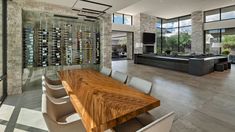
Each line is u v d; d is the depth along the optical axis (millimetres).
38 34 4355
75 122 1653
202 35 11047
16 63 3836
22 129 2273
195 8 10203
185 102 3406
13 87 3824
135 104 1489
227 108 3059
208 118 2635
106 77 2773
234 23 9750
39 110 2924
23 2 3836
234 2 8875
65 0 3811
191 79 5863
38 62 4398
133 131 1514
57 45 4664
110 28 5457
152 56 9383
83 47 5145
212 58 7312
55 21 4633
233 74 6793
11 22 3697
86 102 1540
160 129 1052
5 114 2738
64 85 2215
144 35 12133
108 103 1514
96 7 4273
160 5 9406
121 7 4281
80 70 3627
